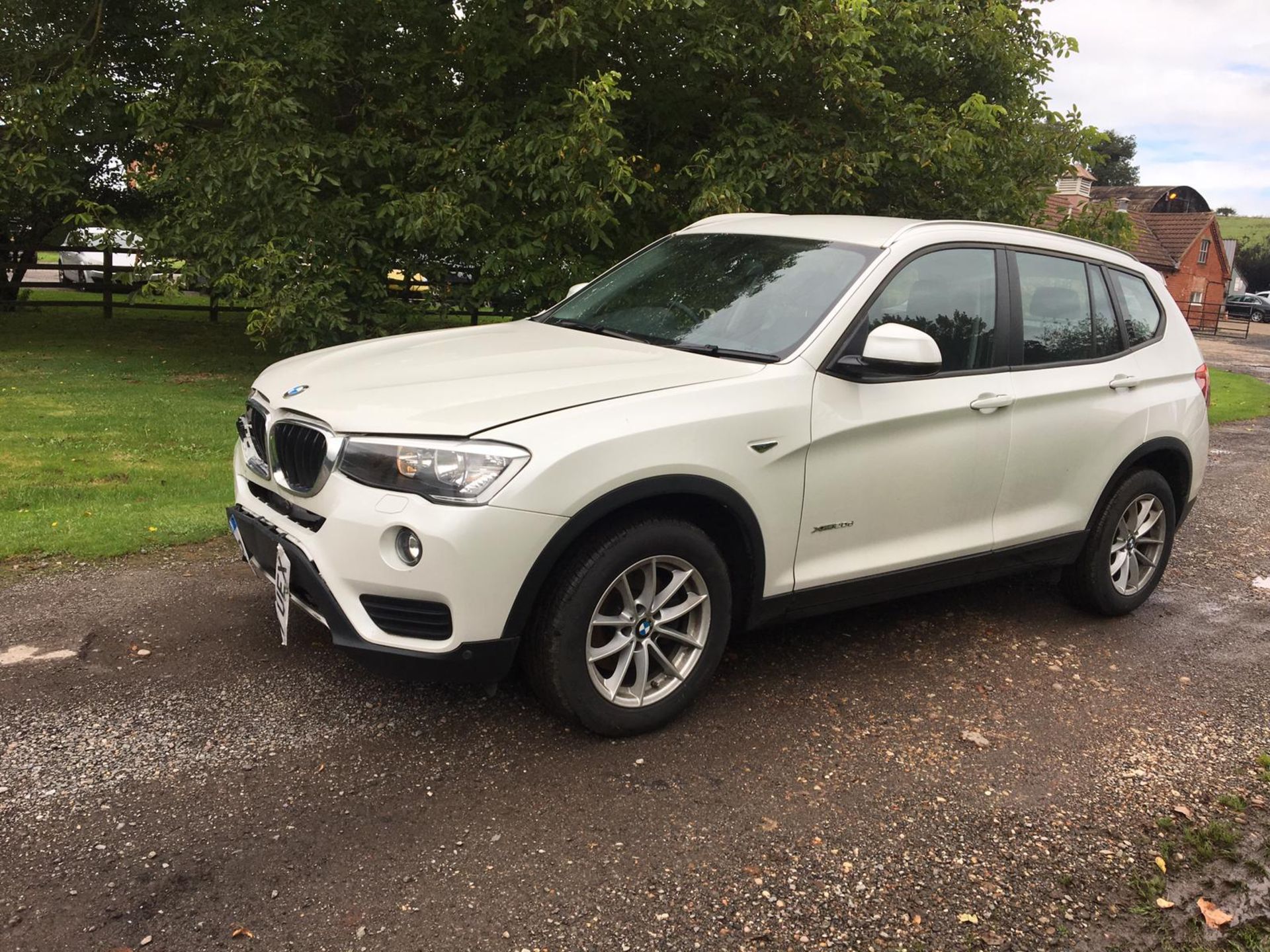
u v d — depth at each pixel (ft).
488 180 32.96
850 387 12.11
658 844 9.34
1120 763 11.49
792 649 14.23
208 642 13.14
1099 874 9.36
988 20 35.78
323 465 10.24
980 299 13.82
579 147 29.94
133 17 42.80
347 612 10.02
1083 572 15.83
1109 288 15.92
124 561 16.12
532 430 9.89
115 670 12.21
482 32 33.37
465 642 9.84
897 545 13.03
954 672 13.78
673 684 11.41
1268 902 9.12
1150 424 15.76
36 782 9.73
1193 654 15.06
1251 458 32.81
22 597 14.37
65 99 36.96
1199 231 179.93
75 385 33.78
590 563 10.36
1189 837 10.00
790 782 10.58
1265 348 117.50
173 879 8.42
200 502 19.97
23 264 54.60
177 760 10.28
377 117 35.27
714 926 8.29
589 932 8.11
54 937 7.65
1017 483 14.14
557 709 10.80
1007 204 35.37
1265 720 12.85
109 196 50.44
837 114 33.04
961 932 8.43
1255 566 20.06
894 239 13.17
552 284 34.45
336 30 35.99
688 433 10.64
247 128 31.81
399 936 7.91
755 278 13.51
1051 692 13.32
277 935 7.84
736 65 31.89
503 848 9.14
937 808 10.28
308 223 33.01
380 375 11.53
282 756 10.50
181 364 40.78
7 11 39.34
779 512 11.58
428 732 11.14
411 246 36.52
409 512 9.64
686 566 11.07
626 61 34.50
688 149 36.32
